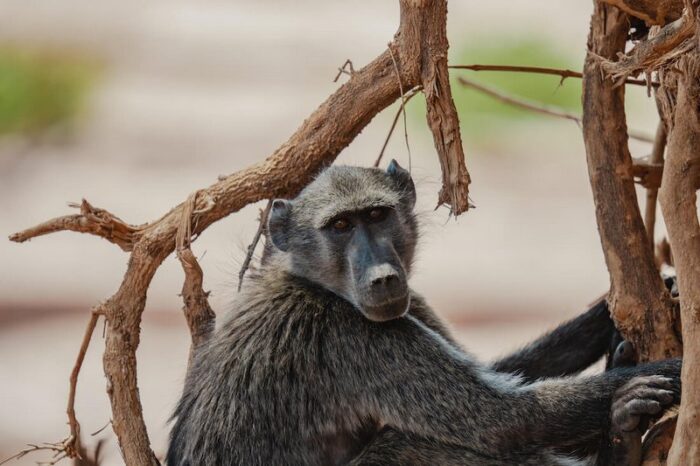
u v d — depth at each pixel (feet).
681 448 26.66
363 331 34.94
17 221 96.84
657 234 48.73
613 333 37.32
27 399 72.23
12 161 107.55
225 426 34.17
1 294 89.15
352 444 35.50
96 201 96.84
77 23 125.70
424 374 34.19
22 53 118.32
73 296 88.99
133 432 33.24
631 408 31.01
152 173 100.94
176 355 78.33
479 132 108.78
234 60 120.37
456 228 97.86
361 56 117.50
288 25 127.65
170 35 126.11
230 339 35.40
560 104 105.29
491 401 33.68
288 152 33.45
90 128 112.16
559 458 34.04
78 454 34.86
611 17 31.45
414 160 98.22
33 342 81.41
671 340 31.63
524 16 119.65
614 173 31.68
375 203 36.01
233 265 41.93
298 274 37.04
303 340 34.91
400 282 34.76
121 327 33.65
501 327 80.69
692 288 26.81
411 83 31.96
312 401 34.35
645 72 28.43
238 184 33.78
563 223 97.25
